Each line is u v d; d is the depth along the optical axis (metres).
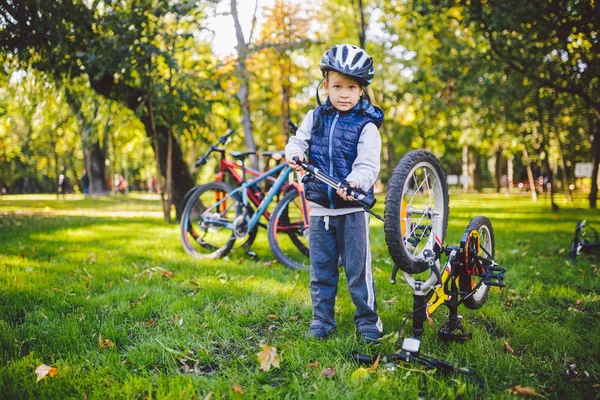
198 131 8.18
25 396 2.07
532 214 10.96
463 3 6.04
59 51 6.96
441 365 2.23
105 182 24.09
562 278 4.21
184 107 7.97
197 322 2.96
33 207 14.92
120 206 15.76
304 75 17.41
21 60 7.28
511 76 9.65
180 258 5.06
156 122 7.96
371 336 2.64
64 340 2.62
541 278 4.22
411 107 20.94
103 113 8.50
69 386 2.16
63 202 18.31
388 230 2.28
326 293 2.80
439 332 2.69
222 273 4.31
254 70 13.74
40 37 6.99
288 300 3.46
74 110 8.81
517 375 2.28
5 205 15.91
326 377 2.23
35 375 2.23
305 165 2.46
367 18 14.70
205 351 2.54
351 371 2.25
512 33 7.12
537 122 14.23
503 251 5.54
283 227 4.88
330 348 2.54
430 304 2.42
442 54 9.99
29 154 35.47
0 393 2.06
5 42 7.00
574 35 6.36
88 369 2.35
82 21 6.91
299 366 2.36
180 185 8.86
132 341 2.73
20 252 5.25
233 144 18.78
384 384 2.10
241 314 3.12
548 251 5.61
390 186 2.33
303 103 18.58
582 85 7.73
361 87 2.68
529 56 7.30
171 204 8.69
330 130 2.67
